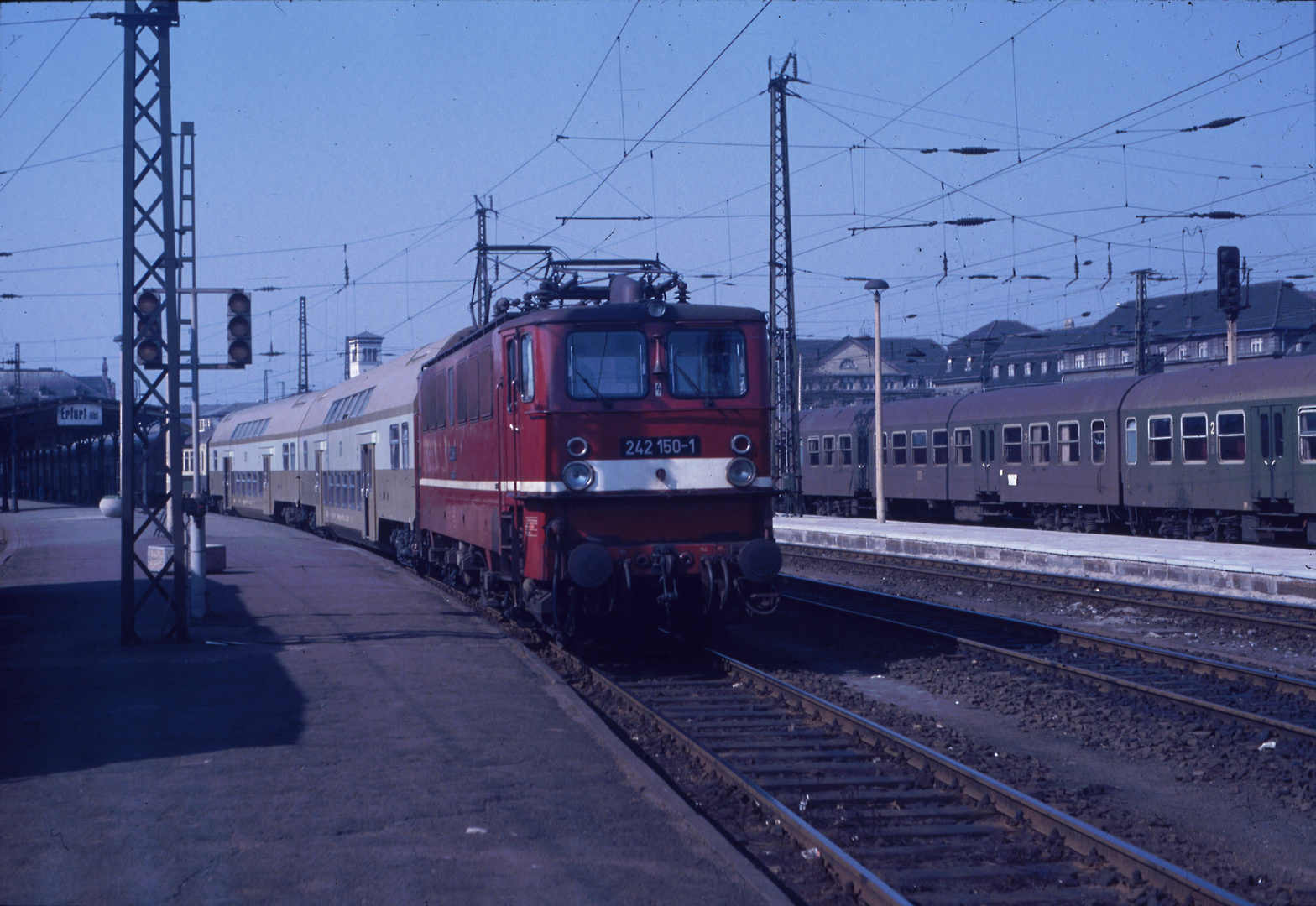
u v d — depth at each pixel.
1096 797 7.96
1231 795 8.05
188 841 6.44
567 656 13.15
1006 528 31.39
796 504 39.16
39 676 11.23
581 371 12.23
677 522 12.46
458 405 15.95
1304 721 10.01
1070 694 11.10
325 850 6.30
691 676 12.23
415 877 5.91
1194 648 14.27
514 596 14.61
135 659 12.23
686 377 12.42
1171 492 26.19
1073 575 21.06
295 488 34.31
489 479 14.03
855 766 8.53
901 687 11.94
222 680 11.09
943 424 34.56
